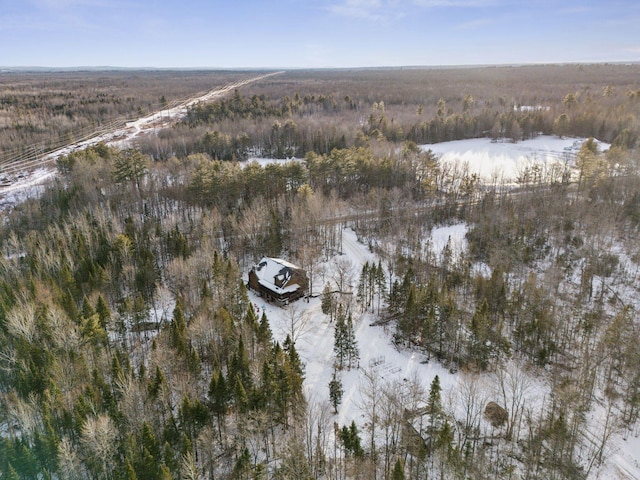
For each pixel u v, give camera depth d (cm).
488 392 6000
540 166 14838
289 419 5491
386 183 12912
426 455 4997
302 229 9469
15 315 5988
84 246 8631
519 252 8925
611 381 6181
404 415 5388
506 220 10194
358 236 10706
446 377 6412
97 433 4475
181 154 17038
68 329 6022
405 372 6488
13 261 8794
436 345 6894
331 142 17062
